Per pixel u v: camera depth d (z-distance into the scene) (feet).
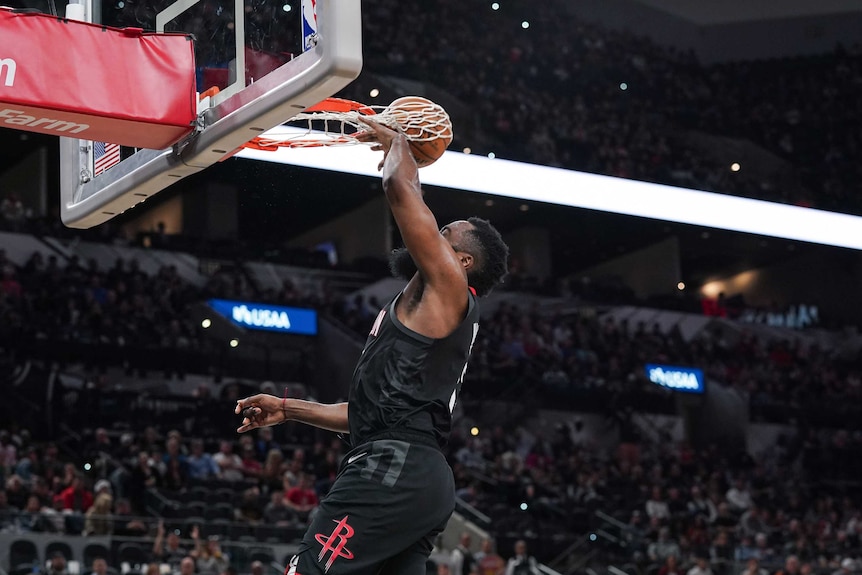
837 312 97.96
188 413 61.72
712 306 93.30
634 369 84.58
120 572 38.63
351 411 9.23
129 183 12.85
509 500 61.41
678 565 52.47
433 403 8.99
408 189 8.95
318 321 75.72
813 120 96.07
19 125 11.82
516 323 82.84
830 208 91.71
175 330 67.62
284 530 44.29
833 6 97.81
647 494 67.67
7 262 65.41
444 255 9.00
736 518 68.39
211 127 11.67
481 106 81.82
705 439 86.12
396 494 8.71
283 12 10.92
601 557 53.21
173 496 48.70
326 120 11.68
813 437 85.61
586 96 90.02
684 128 92.79
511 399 76.02
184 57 12.02
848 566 59.98
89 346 63.21
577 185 77.97
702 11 98.43
